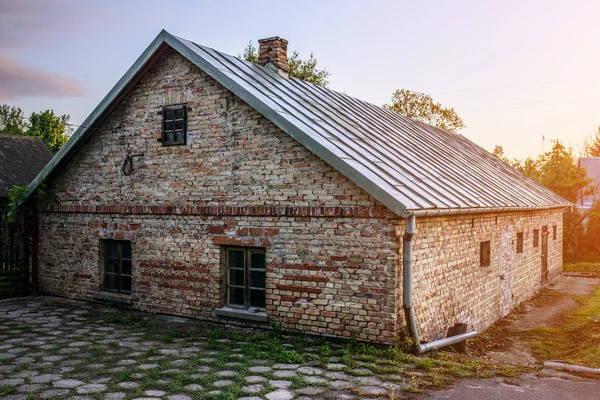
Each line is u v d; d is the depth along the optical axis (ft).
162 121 35.45
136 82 36.55
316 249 28.68
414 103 124.16
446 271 31.94
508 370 24.67
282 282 29.86
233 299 32.83
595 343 31.48
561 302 51.37
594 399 20.61
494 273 41.06
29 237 43.45
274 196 30.30
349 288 27.55
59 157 39.58
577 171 95.55
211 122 33.12
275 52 41.22
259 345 27.25
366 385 21.34
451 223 32.71
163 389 20.38
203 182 33.42
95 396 19.53
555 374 24.63
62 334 29.73
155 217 35.73
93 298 39.29
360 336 27.17
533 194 53.47
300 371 22.98
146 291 36.04
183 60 34.60
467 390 21.34
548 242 62.85
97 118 37.63
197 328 31.27
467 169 45.03
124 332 30.32
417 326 28.25
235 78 32.09
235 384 20.90
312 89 42.32
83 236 39.88
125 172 37.24
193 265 33.88
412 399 20.02
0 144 82.38
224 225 32.42
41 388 20.39
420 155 39.27
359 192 27.27
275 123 29.45
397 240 26.30
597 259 89.35
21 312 35.88
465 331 30.66
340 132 33.17
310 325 28.78
